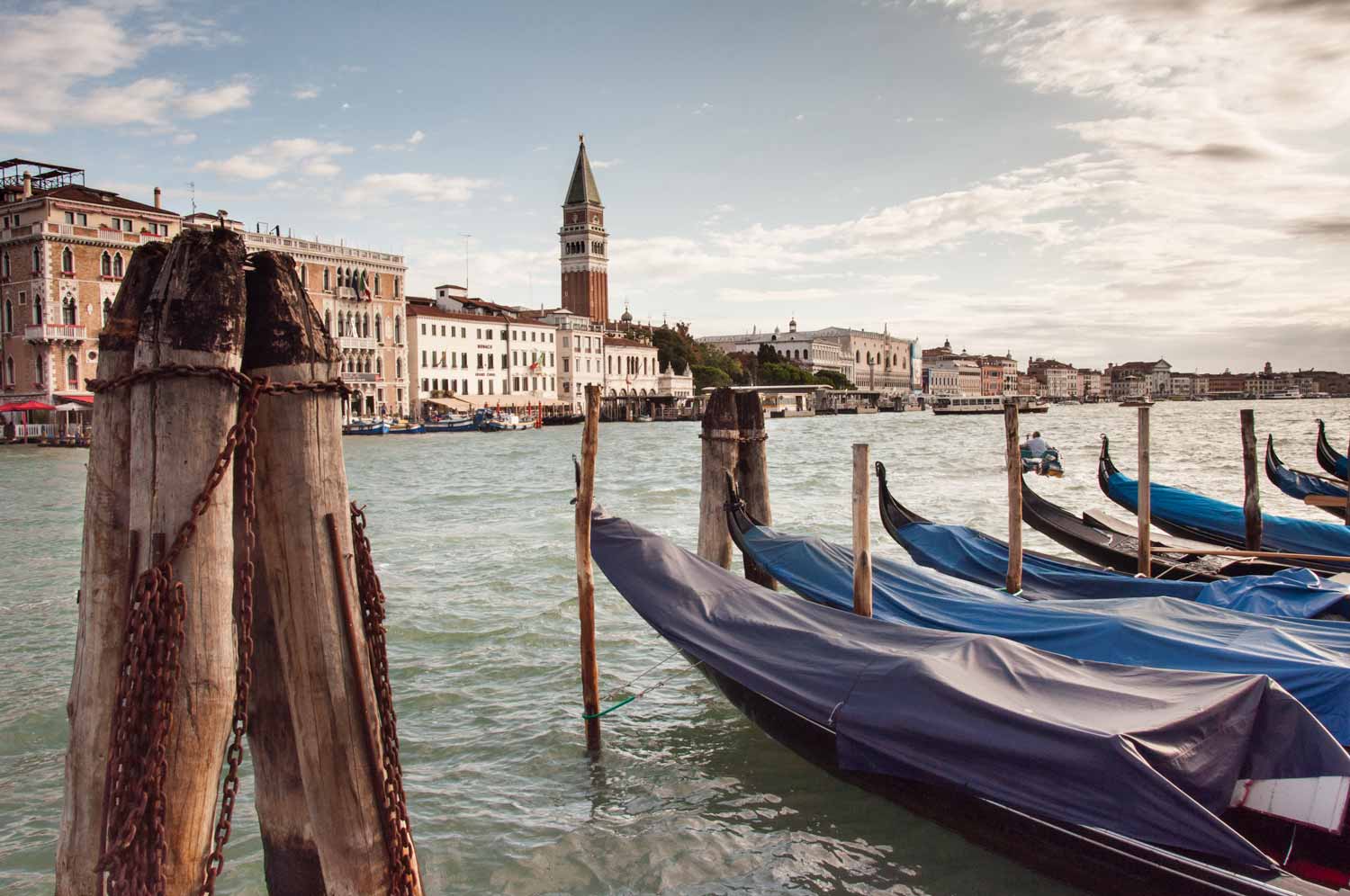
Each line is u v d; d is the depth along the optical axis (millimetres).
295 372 3723
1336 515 21875
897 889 5918
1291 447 48125
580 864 6289
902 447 53875
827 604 8992
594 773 7715
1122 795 5172
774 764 7848
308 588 3793
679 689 9734
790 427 91125
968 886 5891
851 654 6852
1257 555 11562
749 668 7145
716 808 7059
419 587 14766
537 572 15930
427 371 83812
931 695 6047
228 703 3479
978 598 8469
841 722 6387
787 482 32531
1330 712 6109
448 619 12516
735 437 11250
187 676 3363
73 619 13305
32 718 9102
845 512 24172
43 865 6301
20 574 16875
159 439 3379
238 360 3510
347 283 75438
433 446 61406
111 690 3465
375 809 3939
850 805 7027
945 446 54469
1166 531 14500
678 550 8633
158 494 3377
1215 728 5344
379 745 3979
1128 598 8938
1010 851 5785
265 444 3723
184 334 3381
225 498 3461
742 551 10516
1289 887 4715
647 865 6270
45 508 27359
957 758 5844
